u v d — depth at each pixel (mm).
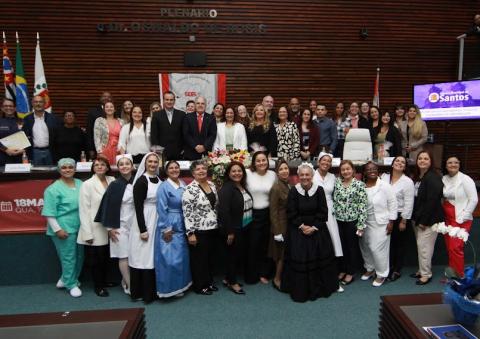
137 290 3373
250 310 3162
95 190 3469
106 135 4730
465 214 3660
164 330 2832
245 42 7156
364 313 3107
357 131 4609
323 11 7289
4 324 1926
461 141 8008
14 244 3713
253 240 3654
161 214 3297
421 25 7586
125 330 1858
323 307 3215
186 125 4523
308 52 7336
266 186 3646
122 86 6992
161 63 7016
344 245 3820
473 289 1821
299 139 4824
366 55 7516
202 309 3186
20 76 5762
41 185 3680
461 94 6172
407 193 3791
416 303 2078
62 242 3475
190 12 6934
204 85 7074
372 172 3752
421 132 5297
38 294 3555
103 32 6816
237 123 4785
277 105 7379
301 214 3414
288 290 3467
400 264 3920
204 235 3430
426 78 7750
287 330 2826
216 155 3816
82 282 3838
